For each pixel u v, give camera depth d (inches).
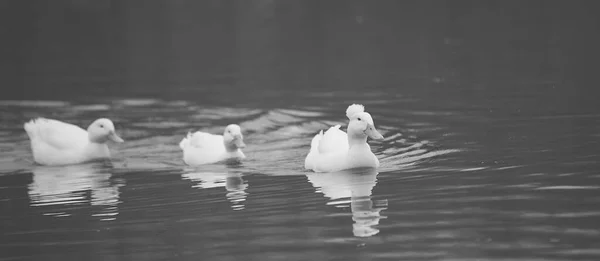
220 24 1561.3
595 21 1347.2
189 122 853.2
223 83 1062.4
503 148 624.7
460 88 924.6
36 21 1616.6
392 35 1378.0
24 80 1122.0
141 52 1330.0
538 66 1019.9
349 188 541.6
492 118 748.0
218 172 632.4
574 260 382.9
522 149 614.9
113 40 1446.9
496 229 432.1
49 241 462.6
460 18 1497.3
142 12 1689.2
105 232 474.6
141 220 495.5
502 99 836.6
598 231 418.0
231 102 936.9
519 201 478.3
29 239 468.4
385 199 506.6
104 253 434.6
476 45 1227.9
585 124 685.3
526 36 1266.0
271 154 694.5
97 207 535.8
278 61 1214.3
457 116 773.9
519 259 388.8
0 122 885.8
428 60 1139.3
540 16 1446.9
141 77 1122.7
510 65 1045.2
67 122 874.8
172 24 1571.1
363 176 574.9
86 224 494.0
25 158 730.8
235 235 451.8
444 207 478.3
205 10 1695.4
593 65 994.1
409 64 1122.7
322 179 577.3
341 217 473.1
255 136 778.2
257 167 644.7
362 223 458.6
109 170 664.4
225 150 670.5
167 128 830.5
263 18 1610.5
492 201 482.6
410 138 697.6
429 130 722.8
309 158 627.2
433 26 1438.2
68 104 961.5
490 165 573.9
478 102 833.5
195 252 426.6
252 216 488.1
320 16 1610.5
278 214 488.4
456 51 1190.9
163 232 466.6
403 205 489.4
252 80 1073.5
